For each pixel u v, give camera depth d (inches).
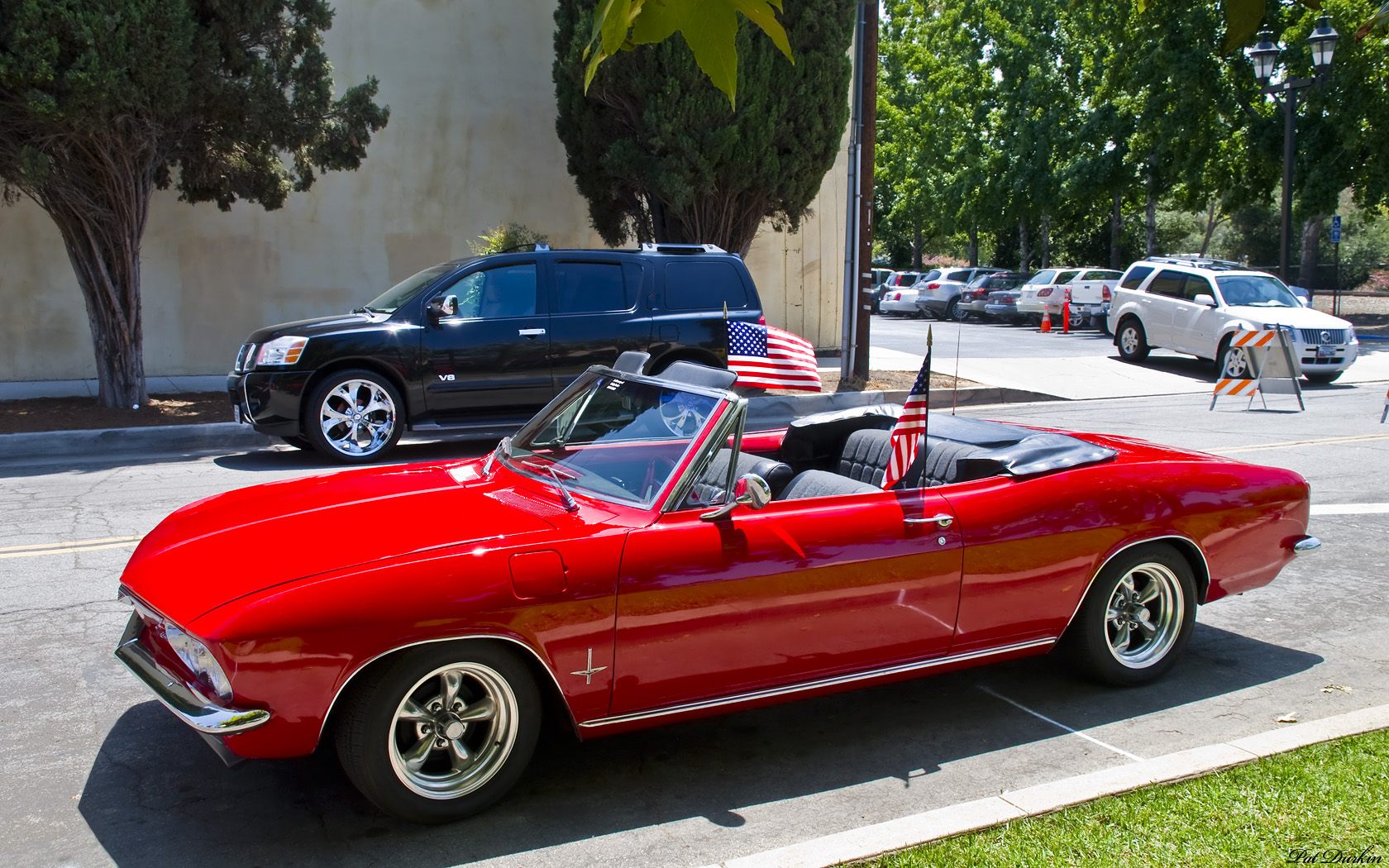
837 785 148.6
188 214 600.1
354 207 637.3
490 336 401.7
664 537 141.6
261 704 121.1
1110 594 176.4
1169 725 169.6
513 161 672.4
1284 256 855.1
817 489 176.7
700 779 150.2
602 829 135.1
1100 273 1120.2
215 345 615.2
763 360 247.1
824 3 578.6
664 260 432.8
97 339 486.3
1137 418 511.2
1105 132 1304.1
